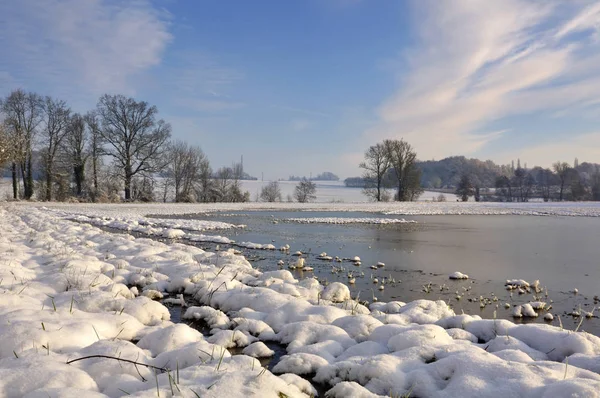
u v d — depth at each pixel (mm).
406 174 59969
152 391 2754
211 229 17500
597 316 6117
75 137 44062
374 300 6762
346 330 4625
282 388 2936
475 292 7504
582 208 35375
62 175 43562
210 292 6188
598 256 11453
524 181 85875
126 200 43750
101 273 7113
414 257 11117
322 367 3602
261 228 18312
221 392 2756
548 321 5848
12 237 10875
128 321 4609
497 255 11539
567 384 2760
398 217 26031
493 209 34031
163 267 7863
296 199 70938
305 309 5266
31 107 41812
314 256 11055
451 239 14969
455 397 2973
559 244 13789
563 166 80062
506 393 2898
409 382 3285
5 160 24656
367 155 60875
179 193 51844
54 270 6863
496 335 4434
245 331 4723
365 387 3301
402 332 4184
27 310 4465
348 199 77562
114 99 43438
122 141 44625
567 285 8117
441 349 3787
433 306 5617
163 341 4062
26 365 3121
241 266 8109
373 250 12297
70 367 3148
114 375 3203
